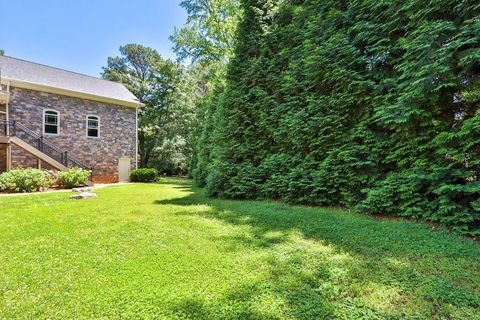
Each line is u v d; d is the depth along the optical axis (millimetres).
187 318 1796
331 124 5188
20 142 10555
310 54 5742
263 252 2936
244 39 7551
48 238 3578
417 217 3910
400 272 2318
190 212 5188
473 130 3303
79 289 2178
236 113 7223
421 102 3836
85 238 3559
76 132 13258
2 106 11023
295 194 5734
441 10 3697
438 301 1882
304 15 6270
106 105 14578
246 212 5031
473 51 3244
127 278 2361
